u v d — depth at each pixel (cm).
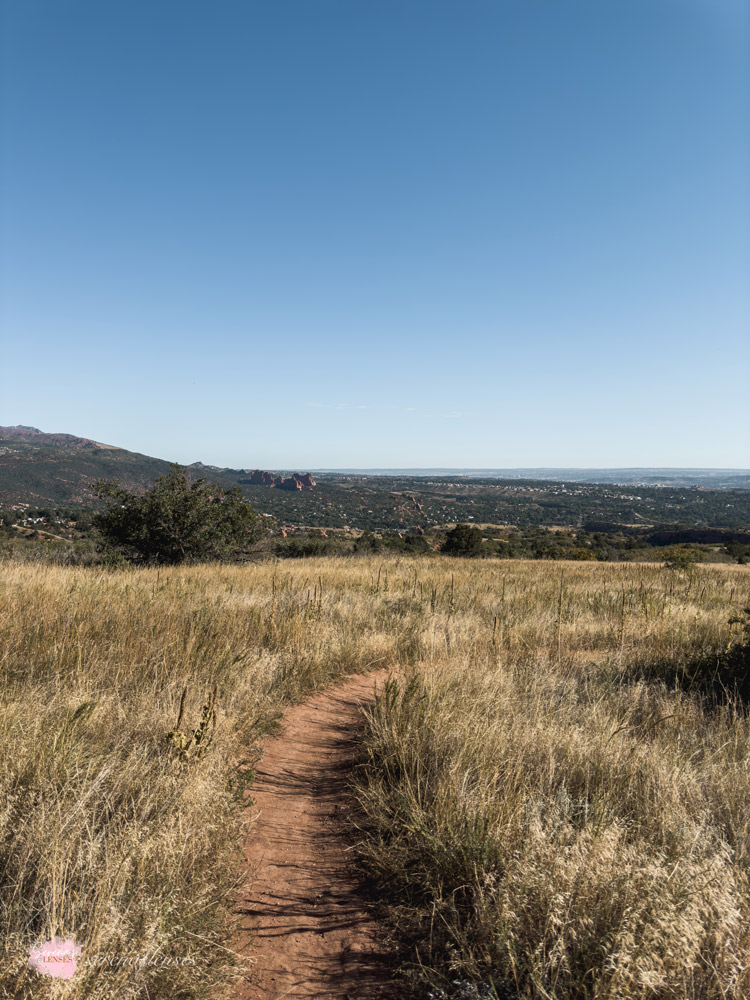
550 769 354
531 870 242
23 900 223
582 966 211
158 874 239
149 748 375
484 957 223
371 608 1044
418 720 449
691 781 350
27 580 977
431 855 286
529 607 1116
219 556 2067
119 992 193
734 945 204
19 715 362
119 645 589
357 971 231
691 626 927
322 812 366
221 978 215
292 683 609
